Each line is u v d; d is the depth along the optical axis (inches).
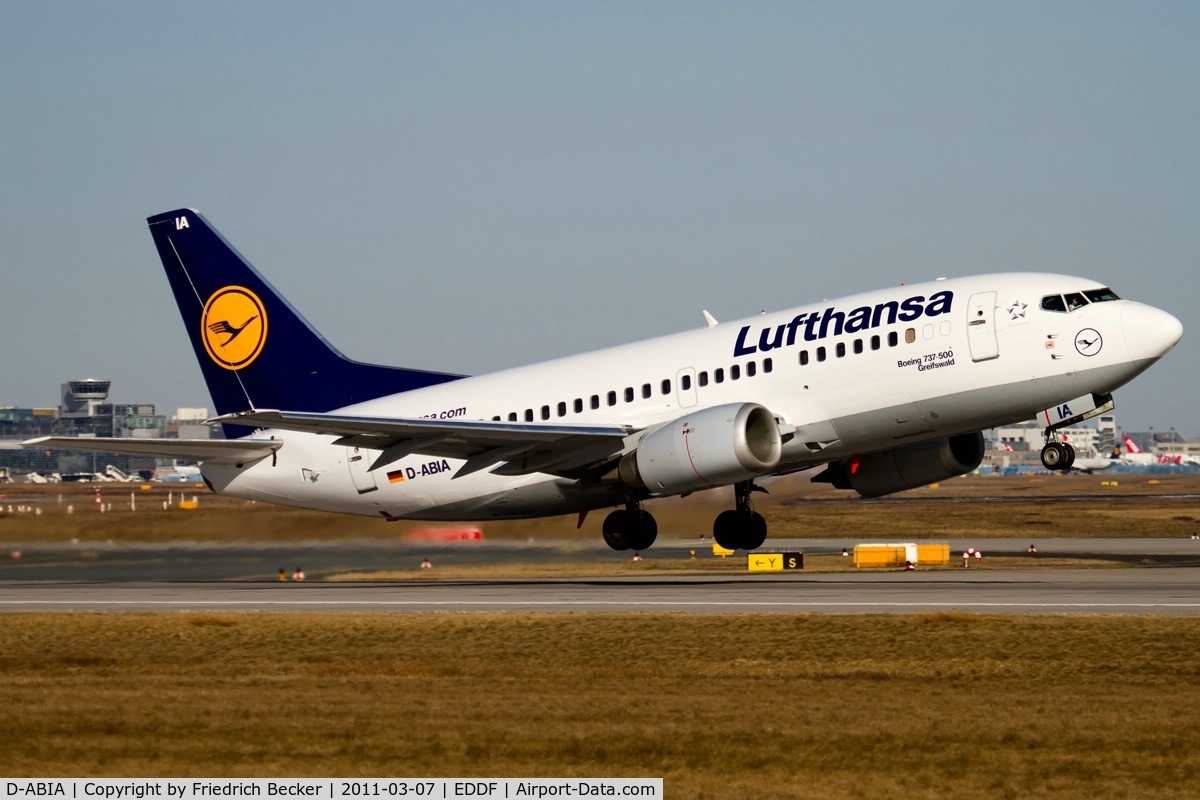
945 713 2349.9
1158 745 2108.8
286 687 2667.3
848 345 4439.0
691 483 4443.9
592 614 3644.2
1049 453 4458.7
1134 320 4106.8
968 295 4325.8
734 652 3068.4
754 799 1863.9
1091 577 5017.2
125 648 3282.5
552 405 4975.4
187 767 2037.4
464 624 3513.8
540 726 2262.6
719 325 4842.5
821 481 5039.4
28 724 2297.0
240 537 7603.4
